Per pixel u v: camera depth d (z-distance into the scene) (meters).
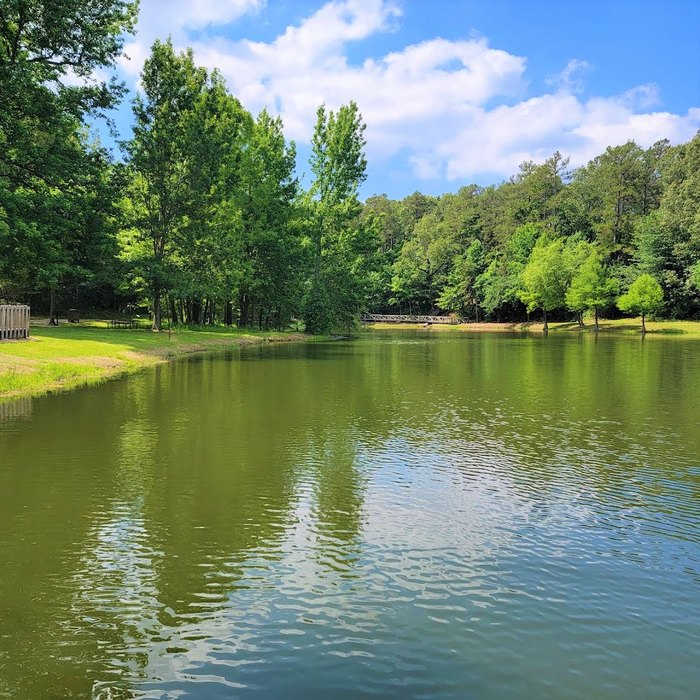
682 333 69.81
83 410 15.62
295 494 9.05
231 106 51.81
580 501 8.90
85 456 11.02
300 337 58.78
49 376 20.70
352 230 68.50
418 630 5.38
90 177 33.06
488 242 113.44
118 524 7.77
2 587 6.08
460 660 4.94
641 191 92.56
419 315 118.12
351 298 68.38
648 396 19.19
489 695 4.52
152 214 42.59
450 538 7.48
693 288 76.12
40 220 29.31
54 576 6.32
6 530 7.52
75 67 31.86
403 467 10.62
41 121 30.33
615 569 6.66
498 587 6.21
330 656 4.98
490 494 9.20
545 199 104.88
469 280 103.31
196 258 44.38
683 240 78.12
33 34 30.06
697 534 7.67
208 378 22.94
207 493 9.03
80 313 66.69
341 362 31.08
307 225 62.53
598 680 4.72
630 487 9.58
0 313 25.16
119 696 4.45
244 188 54.62
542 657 5.01
